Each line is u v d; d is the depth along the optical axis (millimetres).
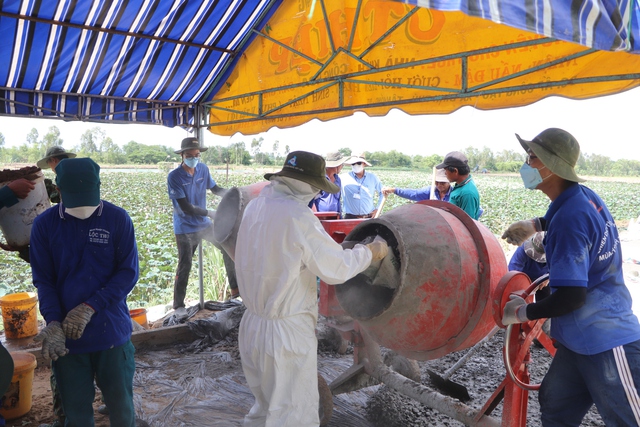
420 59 4836
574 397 2430
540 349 4938
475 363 4559
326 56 5570
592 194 2348
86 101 5984
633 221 13516
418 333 2771
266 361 2525
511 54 4219
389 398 3803
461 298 2701
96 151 44531
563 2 2186
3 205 3039
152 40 5570
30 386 3684
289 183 2574
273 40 5961
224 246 4473
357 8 5125
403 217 2898
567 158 2268
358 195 7160
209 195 13734
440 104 4797
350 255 2547
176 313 6141
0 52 4922
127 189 21703
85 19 4898
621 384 2203
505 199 22312
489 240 2938
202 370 4418
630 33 2486
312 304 2633
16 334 5340
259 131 6512
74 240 2508
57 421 3156
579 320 2262
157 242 11133
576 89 3895
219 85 6785
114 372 2584
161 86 6332
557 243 2209
